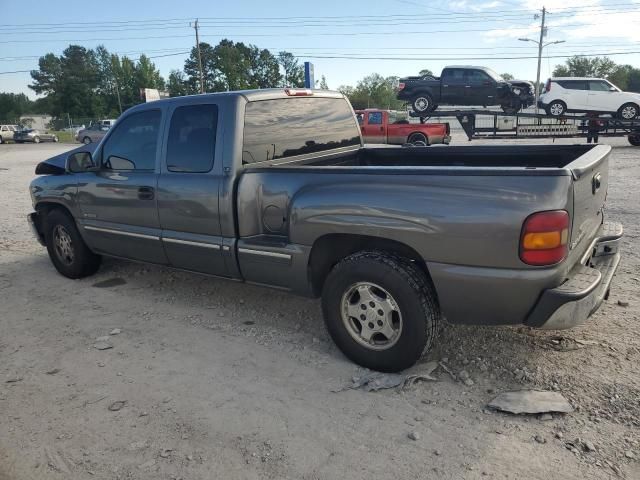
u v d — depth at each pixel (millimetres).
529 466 2623
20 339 4305
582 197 3117
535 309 3027
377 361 3506
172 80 96562
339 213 3447
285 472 2654
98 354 3982
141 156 4676
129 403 3307
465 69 20344
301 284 3834
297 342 4059
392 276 3283
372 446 2822
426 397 3252
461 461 2682
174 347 4047
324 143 4988
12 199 12047
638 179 11828
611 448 2727
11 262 6574
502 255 2979
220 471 2680
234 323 4453
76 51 97375
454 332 4035
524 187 2902
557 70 89125
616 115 21078
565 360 3578
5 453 2887
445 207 3086
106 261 6348
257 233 4047
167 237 4512
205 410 3199
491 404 3111
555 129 19500
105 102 98125
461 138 27734
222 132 4070
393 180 3291
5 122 95312
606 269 3594
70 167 5008
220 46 93938
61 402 3350
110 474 2693
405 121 22344
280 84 101938
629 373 3375
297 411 3156
